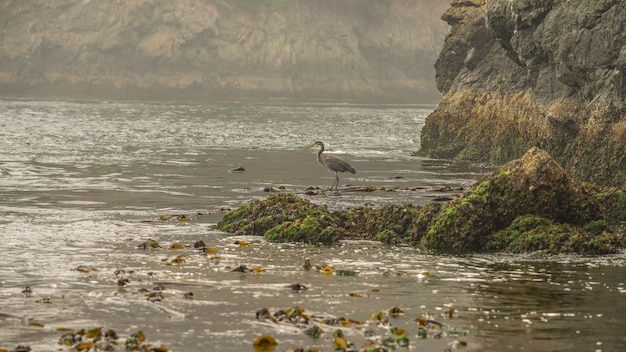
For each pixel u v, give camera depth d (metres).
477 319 17.12
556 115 43.12
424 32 198.25
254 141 67.31
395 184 39.88
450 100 56.38
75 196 34.38
